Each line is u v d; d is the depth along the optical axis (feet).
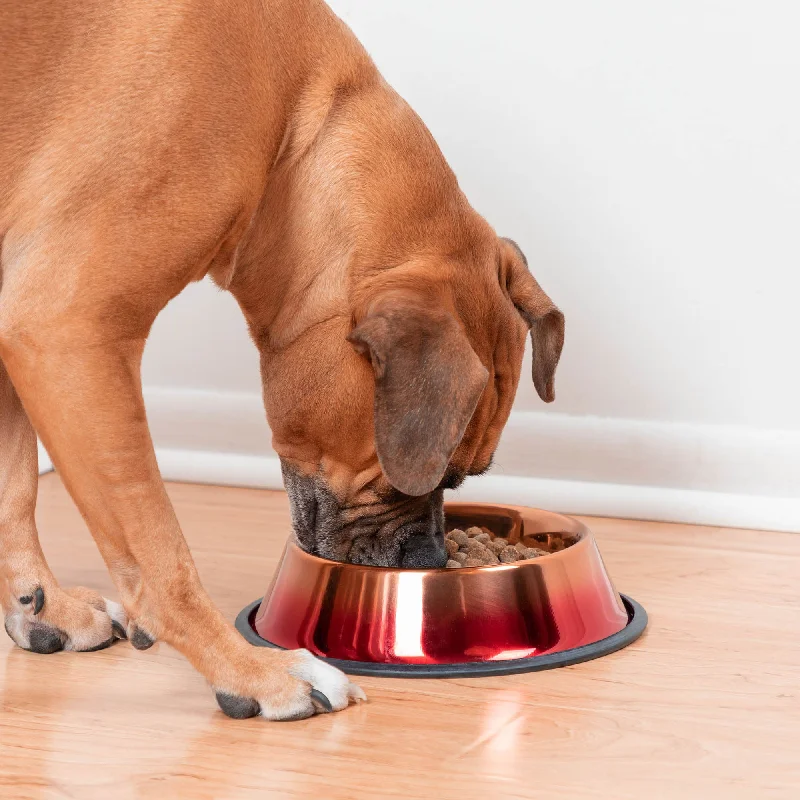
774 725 5.76
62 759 5.44
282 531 10.05
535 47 10.56
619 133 10.44
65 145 5.61
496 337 6.76
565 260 10.69
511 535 8.45
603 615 7.05
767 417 10.32
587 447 10.68
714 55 10.16
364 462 6.77
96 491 5.68
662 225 10.41
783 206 10.14
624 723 5.78
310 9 6.57
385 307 6.07
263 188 6.31
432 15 10.79
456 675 6.40
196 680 6.53
